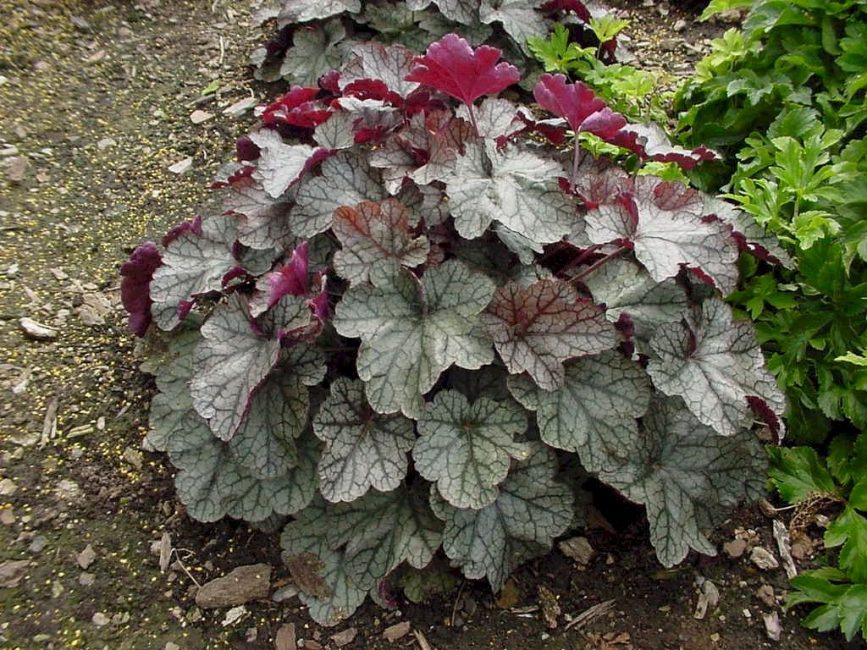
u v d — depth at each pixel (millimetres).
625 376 2223
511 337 2201
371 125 2631
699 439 2344
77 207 3314
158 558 2428
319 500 2369
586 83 3617
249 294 2564
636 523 2531
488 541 2225
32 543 2412
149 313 2709
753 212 2740
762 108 3311
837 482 2584
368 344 2131
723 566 2461
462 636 2311
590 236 2211
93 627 2289
